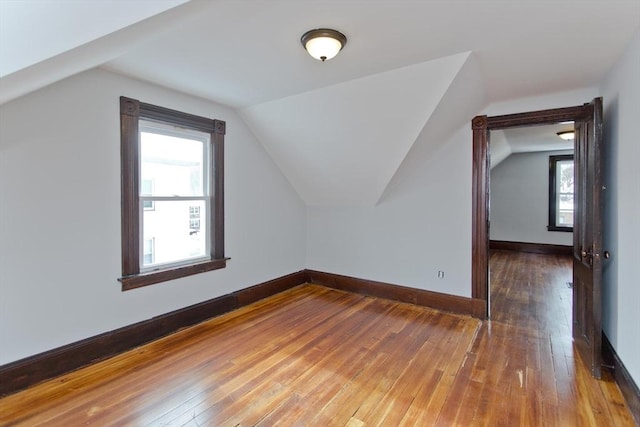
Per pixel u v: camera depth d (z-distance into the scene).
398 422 1.91
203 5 1.62
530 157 7.43
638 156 1.99
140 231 2.93
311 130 3.53
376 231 4.24
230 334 3.09
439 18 1.88
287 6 1.74
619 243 2.32
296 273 4.72
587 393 2.16
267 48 2.24
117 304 2.73
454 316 3.56
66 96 2.40
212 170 3.50
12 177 2.16
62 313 2.41
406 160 3.43
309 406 2.05
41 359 2.28
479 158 3.47
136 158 2.83
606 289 2.58
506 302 4.06
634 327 2.00
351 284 4.46
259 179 4.07
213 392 2.18
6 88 1.73
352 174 3.85
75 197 2.46
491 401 2.09
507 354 2.71
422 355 2.69
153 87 2.93
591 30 2.02
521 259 6.73
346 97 3.00
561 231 7.17
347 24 1.94
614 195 2.45
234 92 3.14
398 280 4.08
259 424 1.89
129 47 1.98
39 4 1.51
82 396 2.13
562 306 3.90
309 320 3.44
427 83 2.60
